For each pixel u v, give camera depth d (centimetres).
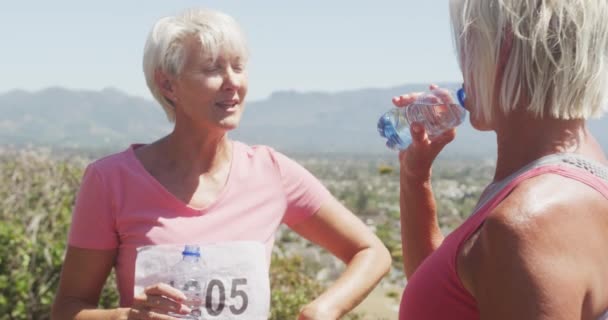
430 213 224
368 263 250
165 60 238
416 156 221
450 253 151
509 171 153
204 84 235
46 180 638
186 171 246
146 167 248
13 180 632
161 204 240
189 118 244
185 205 240
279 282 693
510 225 134
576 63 141
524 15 144
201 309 230
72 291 242
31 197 628
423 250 224
